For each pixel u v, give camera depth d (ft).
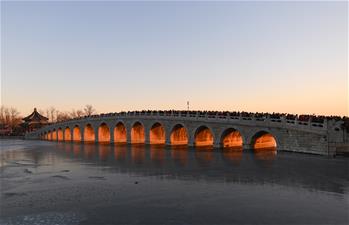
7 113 503.20
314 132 136.46
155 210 65.41
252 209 65.21
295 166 113.09
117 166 125.49
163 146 210.79
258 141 179.01
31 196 78.18
